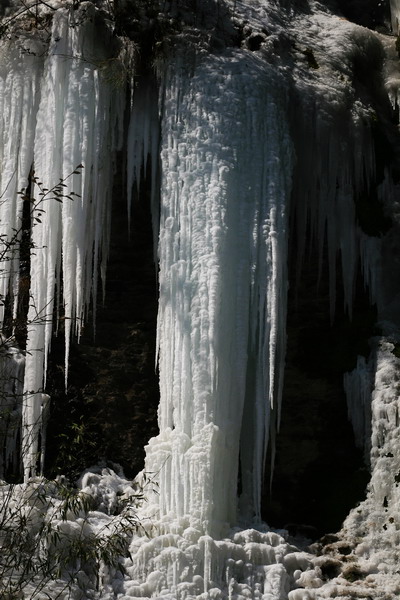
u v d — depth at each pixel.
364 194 19.23
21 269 17.92
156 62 18.05
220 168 17.64
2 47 18.05
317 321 18.84
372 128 19.42
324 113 18.86
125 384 18.09
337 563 17.06
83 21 17.94
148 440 18.05
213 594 15.98
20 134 17.86
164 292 17.39
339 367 18.69
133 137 17.97
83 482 17.22
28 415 17.14
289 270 18.78
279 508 18.41
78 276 17.27
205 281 17.23
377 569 17.09
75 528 15.89
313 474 18.48
